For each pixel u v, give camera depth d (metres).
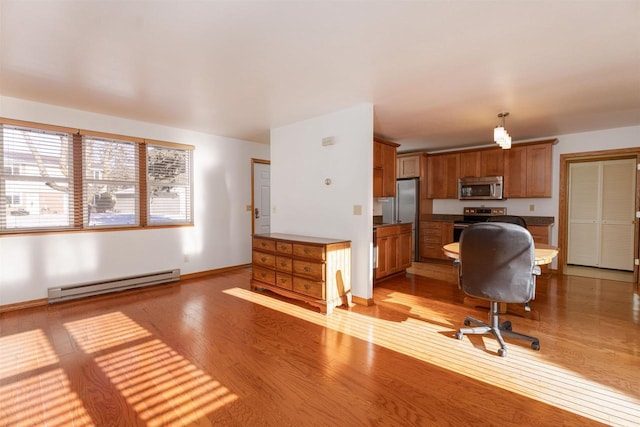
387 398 1.79
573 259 5.77
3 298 3.14
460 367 2.13
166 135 4.31
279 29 1.93
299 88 2.92
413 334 2.67
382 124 4.24
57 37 2.01
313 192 3.95
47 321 2.91
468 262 2.38
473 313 3.19
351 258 3.54
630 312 3.17
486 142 5.48
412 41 2.08
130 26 1.88
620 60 2.34
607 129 4.48
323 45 2.13
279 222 4.41
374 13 1.76
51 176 3.43
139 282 4.02
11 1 1.61
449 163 5.84
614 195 5.34
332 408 1.71
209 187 4.82
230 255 5.12
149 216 4.21
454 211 6.07
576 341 2.51
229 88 2.92
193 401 1.76
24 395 1.80
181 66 2.45
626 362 2.18
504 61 2.37
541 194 4.88
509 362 2.20
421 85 2.85
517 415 1.65
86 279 3.66
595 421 1.60
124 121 3.91
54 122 3.38
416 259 5.99
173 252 4.41
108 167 3.83
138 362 2.18
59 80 2.71
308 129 4.00
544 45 2.12
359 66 2.46
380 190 4.47
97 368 2.10
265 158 5.63
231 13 1.76
